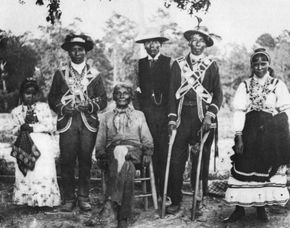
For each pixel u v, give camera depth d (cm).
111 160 493
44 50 604
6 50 608
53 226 492
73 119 530
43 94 601
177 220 501
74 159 532
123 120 511
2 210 525
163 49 577
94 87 535
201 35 514
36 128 523
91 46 545
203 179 527
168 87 539
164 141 536
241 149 481
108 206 491
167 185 535
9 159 604
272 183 476
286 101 482
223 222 492
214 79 516
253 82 489
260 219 492
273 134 478
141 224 493
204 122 505
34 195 510
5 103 607
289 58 579
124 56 586
